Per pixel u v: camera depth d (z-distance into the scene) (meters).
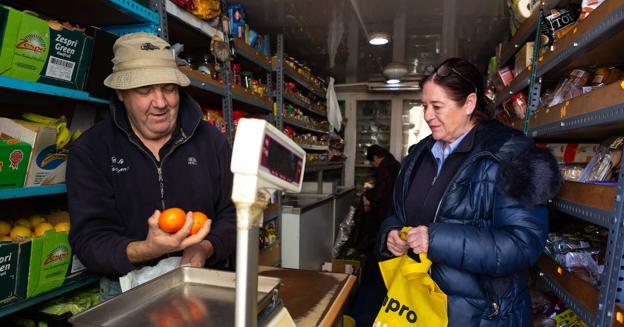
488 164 1.16
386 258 1.42
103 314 0.61
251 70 3.12
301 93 4.06
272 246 2.93
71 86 1.23
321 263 3.80
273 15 2.85
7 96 1.38
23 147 1.10
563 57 1.51
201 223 0.85
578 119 1.29
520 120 2.05
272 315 0.66
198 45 2.34
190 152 1.31
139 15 1.47
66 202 1.59
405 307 1.18
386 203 3.94
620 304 0.98
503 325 1.13
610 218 1.06
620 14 1.03
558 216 1.85
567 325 1.61
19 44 1.04
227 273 0.79
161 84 1.13
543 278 1.59
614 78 1.54
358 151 5.57
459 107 1.27
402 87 4.61
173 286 0.79
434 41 3.45
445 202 1.20
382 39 3.20
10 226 1.21
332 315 0.84
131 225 1.24
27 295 1.12
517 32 2.25
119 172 1.21
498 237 1.06
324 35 3.31
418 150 1.47
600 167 1.42
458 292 1.14
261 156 0.45
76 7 1.40
